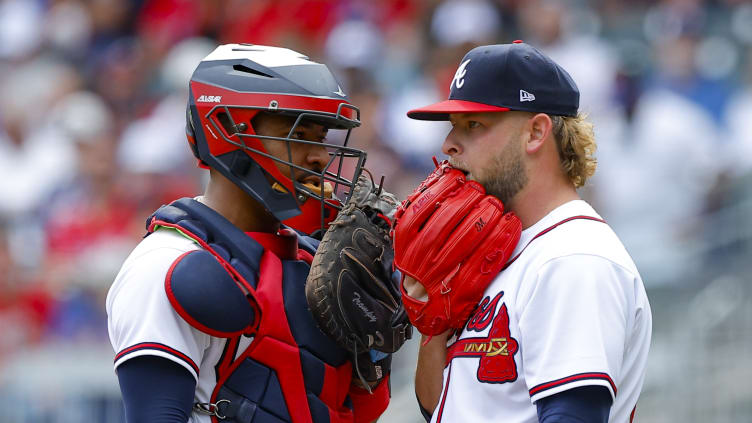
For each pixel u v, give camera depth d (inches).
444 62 992.9
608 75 948.6
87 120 1021.2
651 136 908.6
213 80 314.0
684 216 867.4
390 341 318.0
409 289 306.5
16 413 784.9
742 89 984.3
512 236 300.0
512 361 293.9
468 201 298.5
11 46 1238.9
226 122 314.2
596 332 281.9
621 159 894.4
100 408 783.7
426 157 930.1
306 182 322.3
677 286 791.7
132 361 288.4
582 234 297.6
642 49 1031.6
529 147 306.0
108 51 1178.6
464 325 308.8
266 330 301.9
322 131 324.2
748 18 1048.8
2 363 801.6
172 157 954.1
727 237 789.9
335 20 1111.0
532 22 988.6
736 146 932.6
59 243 914.1
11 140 1053.2
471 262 298.5
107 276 835.4
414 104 963.3
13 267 865.5
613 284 289.7
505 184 308.8
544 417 282.7
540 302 289.0
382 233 319.6
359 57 1045.8
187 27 1144.2
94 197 951.6
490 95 303.1
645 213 877.2
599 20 1065.5
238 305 293.1
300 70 313.1
